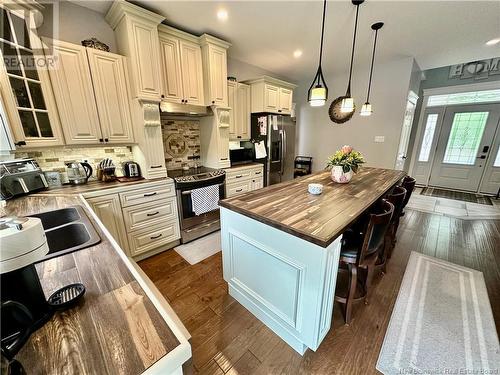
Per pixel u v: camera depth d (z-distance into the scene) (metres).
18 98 1.69
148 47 2.18
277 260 1.36
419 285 1.95
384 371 1.26
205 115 3.07
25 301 0.57
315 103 2.18
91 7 2.11
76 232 1.29
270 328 1.56
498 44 3.04
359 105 4.27
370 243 1.48
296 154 5.51
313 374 1.25
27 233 0.56
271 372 1.27
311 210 1.47
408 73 3.62
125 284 0.75
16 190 1.74
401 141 4.01
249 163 3.68
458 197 4.57
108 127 2.16
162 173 2.51
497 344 1.40
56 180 2.08
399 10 2.20
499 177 4.53
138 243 2.32
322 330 1.35
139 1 2.01
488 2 2.06
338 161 2.28
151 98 2.24
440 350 1.37
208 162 3.30
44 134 1.85
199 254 2.51
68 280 0.77
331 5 2.10
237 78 3.72
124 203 2.16
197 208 2.73
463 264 2.27
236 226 1.59
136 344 0.53
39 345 0.53
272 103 3.73
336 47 3.14
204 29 2.57
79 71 1.94
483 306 1.71
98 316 0.61
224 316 1.67
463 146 4.83
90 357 0.50
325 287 1.21
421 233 2.98
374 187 2.13
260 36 2.76
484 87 4.20
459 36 2.80
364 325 1.56
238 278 1.73
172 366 0.51
